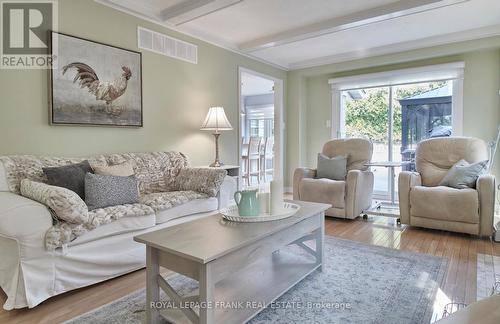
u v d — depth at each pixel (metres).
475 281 2.10
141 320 1.68
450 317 0.87
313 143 5.91
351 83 5.38
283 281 1.94
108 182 2.35
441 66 4.47
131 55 3.18
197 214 2.91
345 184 3.71
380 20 3.46
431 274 2.22
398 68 4.88
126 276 2.27
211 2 2.99
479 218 2.96
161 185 3.13
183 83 3.79
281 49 4.79
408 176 3.40
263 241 1.69
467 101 4.39
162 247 1.44
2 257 1.85
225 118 3.81
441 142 3.69
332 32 3.85
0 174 2.15
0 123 2.36
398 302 1.83
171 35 3.63
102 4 2.95
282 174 5.79
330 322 1.64
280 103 5.68
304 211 2.11
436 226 3.19
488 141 4.25
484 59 4.25
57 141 2.66
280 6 3.30
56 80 2.62
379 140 5.24
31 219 1.77
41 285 1.82
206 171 3.09
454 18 3.62
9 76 2.40
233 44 4.45
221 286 1.87
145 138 3.36
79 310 1.79
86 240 2.00
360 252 2.67
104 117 2.95
